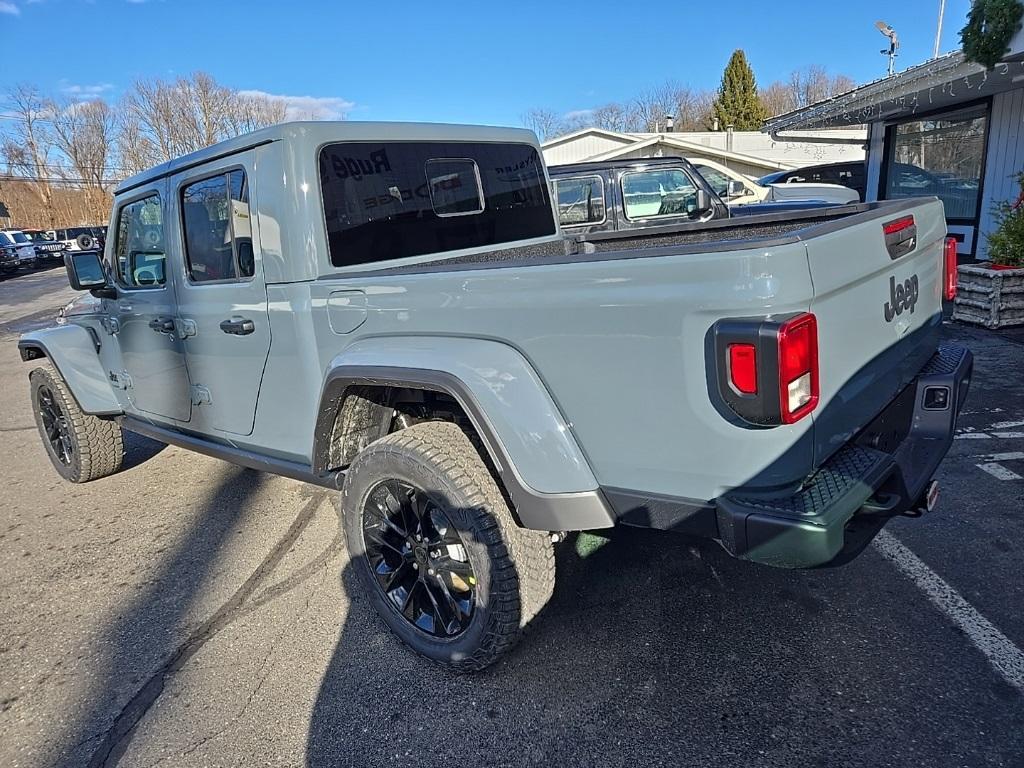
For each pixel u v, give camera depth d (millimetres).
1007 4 6137
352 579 3268
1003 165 8844
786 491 1878
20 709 2531
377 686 2525
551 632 2721
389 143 3033
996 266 7387
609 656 2570
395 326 2441
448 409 2809
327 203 2732
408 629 2625
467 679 2521
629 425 1987
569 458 2111
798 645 2559
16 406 7516
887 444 2449
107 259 3926
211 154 2951
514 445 2143
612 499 2111
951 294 2973
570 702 2365
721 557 3189
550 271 2023
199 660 2740
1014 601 2734
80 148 52906
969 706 2211
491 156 3621
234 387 3178
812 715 2225
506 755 2172
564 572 3123
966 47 6648
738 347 1712
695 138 27125
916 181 10555
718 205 7625
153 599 3227
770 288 1687
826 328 1889
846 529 2033
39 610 3199
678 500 1973
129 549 3756
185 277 3279
